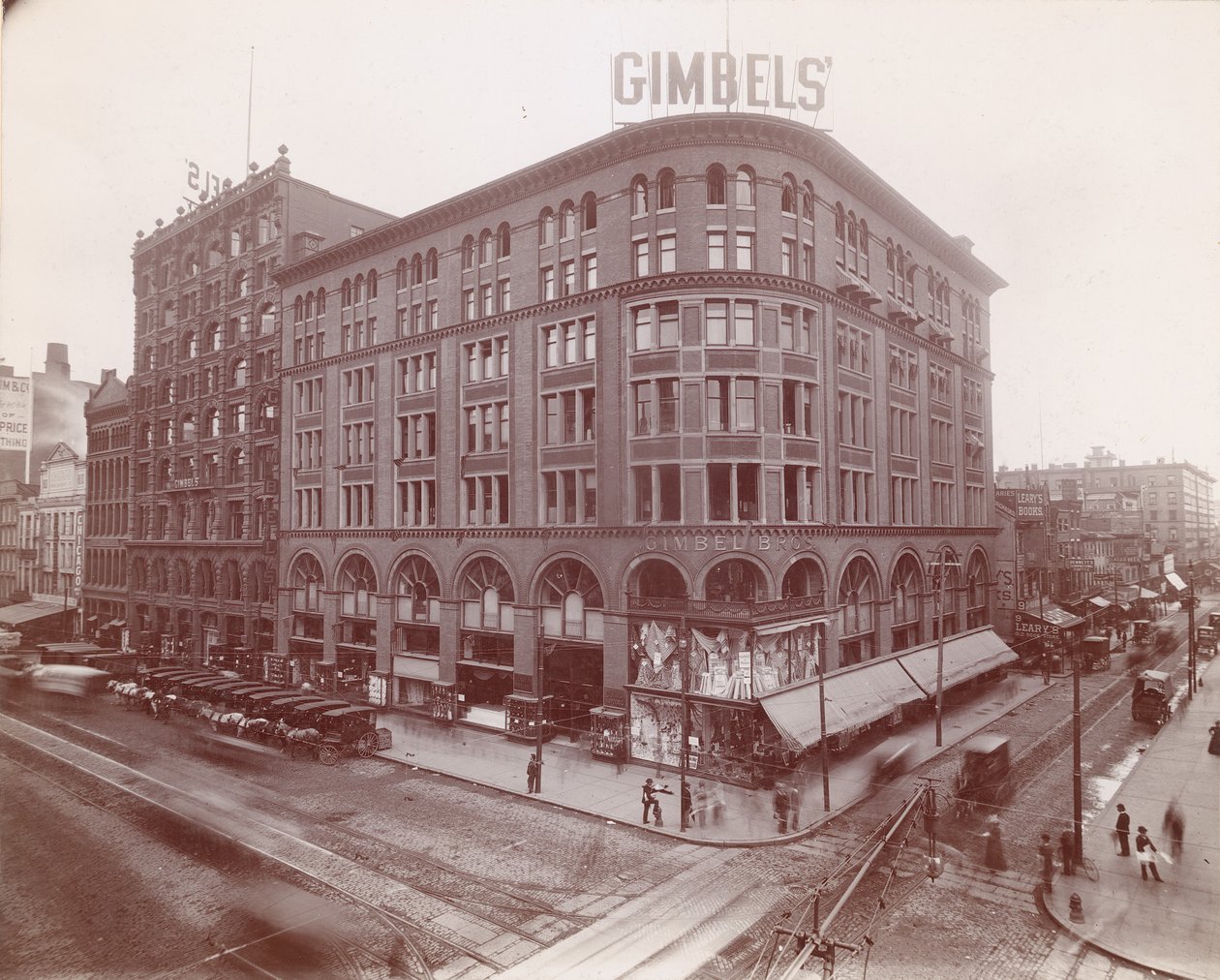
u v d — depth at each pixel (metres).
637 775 29.52
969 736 34.19
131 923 17.59
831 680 32.25
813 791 27.16
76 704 44.25
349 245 45.19
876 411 38.41
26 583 71.44
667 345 31.98
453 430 39.69
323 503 46.78
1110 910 17.75
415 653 41.06
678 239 31.77
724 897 18.97
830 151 34.12
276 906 18.45
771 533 30.61
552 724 34.94
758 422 31.11
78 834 23.20
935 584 43.50
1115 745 32.66
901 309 40.91
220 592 54.69
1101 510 81.31
